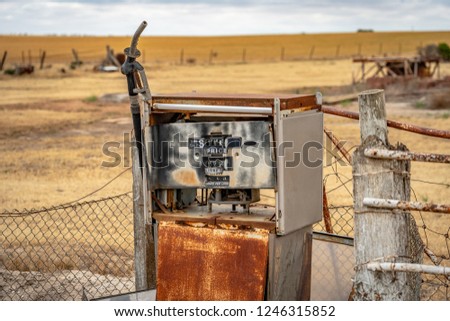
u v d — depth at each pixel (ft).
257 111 20.98
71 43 567.59
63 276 30.91
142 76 22.15
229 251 21.17
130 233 38.75
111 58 278.67
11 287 28.99
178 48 508.12
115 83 218.38
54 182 66.74
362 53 460.14
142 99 22.27
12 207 52.03
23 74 254.27
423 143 88.89
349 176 65.31
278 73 263.70
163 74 257.55
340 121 113.39
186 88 193.47
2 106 147.43
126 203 51.19
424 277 31.24
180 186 22.22
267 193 57.21
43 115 131.95
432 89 155.63
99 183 65.72
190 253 21.62
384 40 594.65
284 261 21.70
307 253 22.77
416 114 121.39
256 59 391.86
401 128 20.71
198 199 27.37
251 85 203.10
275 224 20.98
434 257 23.57
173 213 22.71
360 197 20.21
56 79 236.02
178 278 21.70
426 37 634.02
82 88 198.90
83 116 130.41
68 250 36.22
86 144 96.27
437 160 19.39
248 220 21.35
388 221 19.95
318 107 23.24
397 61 175.63
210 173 21.75
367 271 20.22
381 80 164.66
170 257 21.85
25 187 63.67
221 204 23.30
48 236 39.83
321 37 632.79
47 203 54.08
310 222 22.47
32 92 185.37
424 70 178.81
